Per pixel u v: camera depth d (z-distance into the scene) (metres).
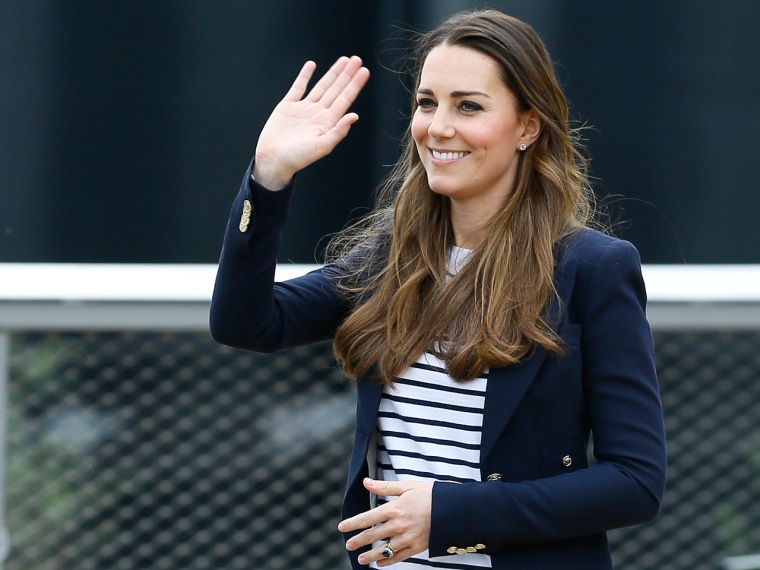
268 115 12.65
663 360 14.80
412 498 7.05
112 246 12.70
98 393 14.23
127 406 14.27
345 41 12.63
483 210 7.84
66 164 12.67
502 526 7.02
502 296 7.41
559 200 7.77
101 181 12.67
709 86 12.80
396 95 12.55
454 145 7.56
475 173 7.59
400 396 7.63
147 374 14.28
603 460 7.29
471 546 7.11
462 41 7.57
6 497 14.05
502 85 7.54
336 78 8.18
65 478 14.20
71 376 14.20
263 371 14.41
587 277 7.44
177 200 12.70
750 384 14.84
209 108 12.67
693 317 13.14
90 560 14.23
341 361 8.09
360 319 7.91
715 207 12.84
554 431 7.32
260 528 14.35
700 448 14.84
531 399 7.27
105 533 14.26
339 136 7.80
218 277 8.00
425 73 7.67
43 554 14.13
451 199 7.89
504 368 7.30
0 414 13.36
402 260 8.04
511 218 7.68
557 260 7.58
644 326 7.43
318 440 14.47
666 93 12.81
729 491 14.88
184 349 14.31
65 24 12.62
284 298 8.29
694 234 12.82
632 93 12.80
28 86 12.63
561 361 7.27
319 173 12.67
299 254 12.68
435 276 7.81
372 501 7.94
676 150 12.82
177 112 12.67
